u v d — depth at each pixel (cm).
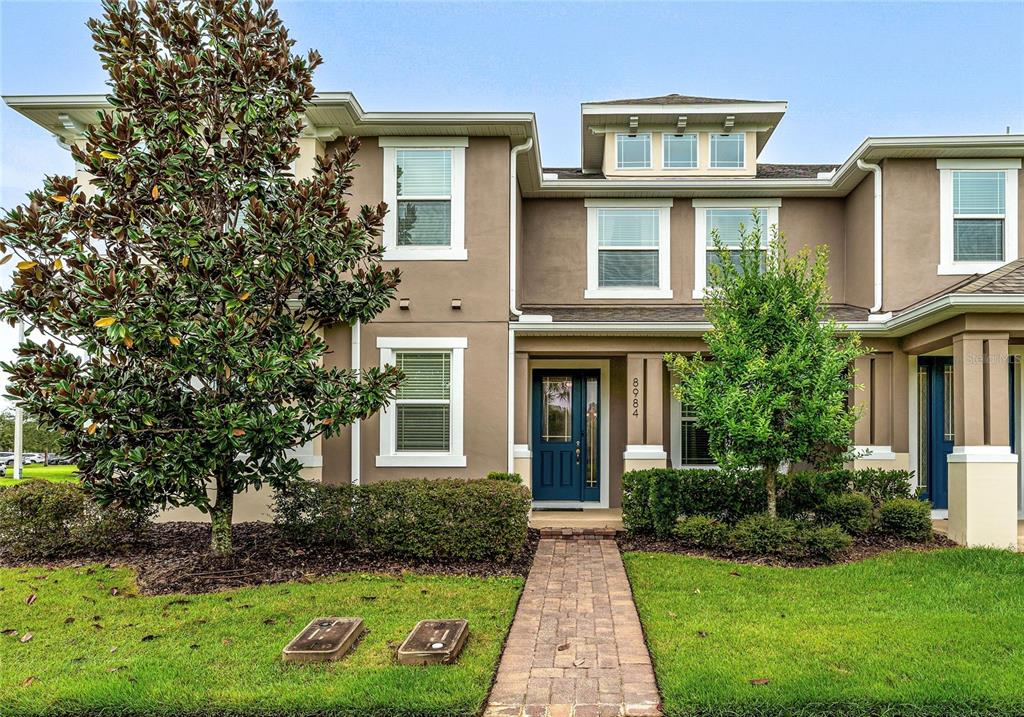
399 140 1073
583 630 570
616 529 994
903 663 477
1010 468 867
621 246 1263
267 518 1011
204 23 778
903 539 891
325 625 547
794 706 414
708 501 931
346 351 1072
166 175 736
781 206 1259
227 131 768
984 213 1102
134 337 679
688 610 610
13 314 709
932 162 1107
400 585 714
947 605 625
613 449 1232
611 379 1237
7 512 813
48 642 546
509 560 819
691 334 1075
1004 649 507
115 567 788
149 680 461
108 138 724
